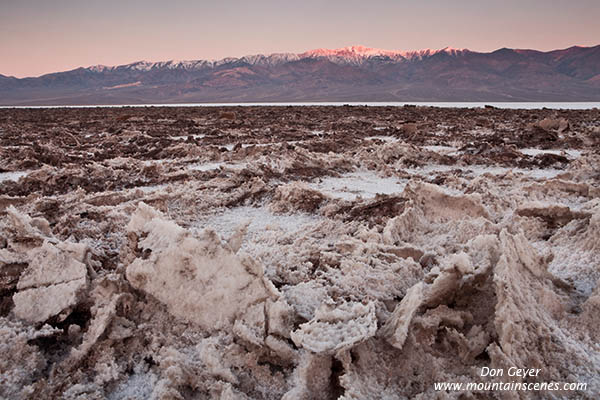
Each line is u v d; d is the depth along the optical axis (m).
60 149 16.80
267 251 5.54
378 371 3.26
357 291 4.41
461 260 3.85
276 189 9.60
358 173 13.30
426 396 3.07
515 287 3.67
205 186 10.55
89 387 3.16
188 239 4.01
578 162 12.55
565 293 4.31
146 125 30.28
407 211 6.48
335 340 3.21
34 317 3.68
